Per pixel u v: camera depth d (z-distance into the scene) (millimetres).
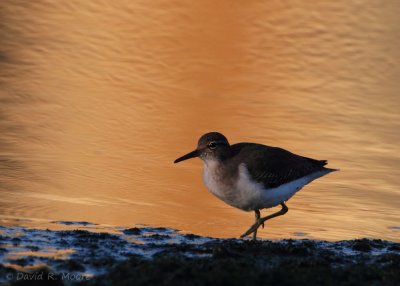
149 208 13078
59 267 9516
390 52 21922
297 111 18688
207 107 18656
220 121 17844
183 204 13477
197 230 12227
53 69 19938
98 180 14297
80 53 20906
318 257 10289
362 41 22391
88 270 9469
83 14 22891
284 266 9484
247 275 8672
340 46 22156
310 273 9070
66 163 15023
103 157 15531
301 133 17391
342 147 16781
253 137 16938
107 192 13742
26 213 12320
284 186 11906
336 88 20188
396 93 20094
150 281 8469
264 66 21125
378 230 12633
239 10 23438
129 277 8648
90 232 11344
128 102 18578
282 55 21625
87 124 17250
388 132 17828
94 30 22109
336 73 20953
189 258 9789
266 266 9609
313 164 12562
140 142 16469
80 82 19422
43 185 13789
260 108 18766
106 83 19562
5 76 19125
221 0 23516
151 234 11648
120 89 19266
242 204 11938
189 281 8445
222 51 21562
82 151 15758
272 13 23375
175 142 16578
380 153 16594
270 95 19609
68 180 14156
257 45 22047
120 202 13281
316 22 23047
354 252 11078
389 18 23312
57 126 16969
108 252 10398
